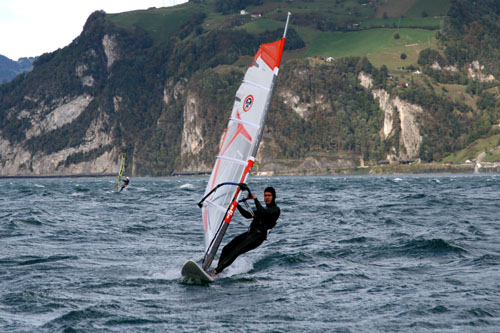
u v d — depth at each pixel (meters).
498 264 37.06
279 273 35.72
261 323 24.25
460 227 58.50
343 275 34.38
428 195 120.12
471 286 30.69
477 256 40.47
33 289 30.77
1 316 25.34
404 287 30.80
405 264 38.22
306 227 61.03
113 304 27.39
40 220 68.19
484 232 54.66
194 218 74.56
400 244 45.78
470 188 173.50
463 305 26.53
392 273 35.03
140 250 46.09
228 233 58.62
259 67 34.81
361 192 152.88
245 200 35.19
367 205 94.62
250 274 35.72
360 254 42.41
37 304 27.48
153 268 37.72
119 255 43.38
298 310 26.41
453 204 93.81
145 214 81.38
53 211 84.19
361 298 28.47
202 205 35.22
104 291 30.66
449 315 24.95
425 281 32.34
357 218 69.88
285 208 89.19
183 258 42.06
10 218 69.81
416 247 44.00
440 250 42.38
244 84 35.06
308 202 105.75
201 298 29.16
